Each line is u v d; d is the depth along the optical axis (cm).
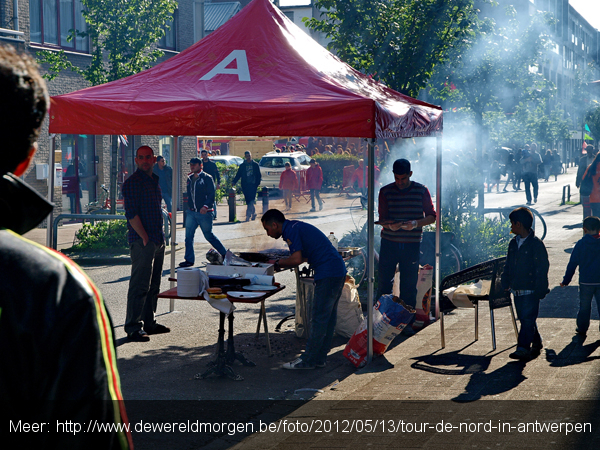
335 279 596
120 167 2138
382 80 1106
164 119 608
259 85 648
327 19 1155
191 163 1167
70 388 110
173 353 660
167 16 1609
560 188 3250
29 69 122
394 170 717
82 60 1928
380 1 1109
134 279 708
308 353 596
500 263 646
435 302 807
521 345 599
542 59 1484
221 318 582
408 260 719
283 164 2755
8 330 106
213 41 728
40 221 124
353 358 609
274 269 610
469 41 1205
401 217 720
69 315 110
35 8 1784
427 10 1098
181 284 586
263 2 753
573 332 689
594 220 652
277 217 606
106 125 621
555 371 554
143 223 705
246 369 605
